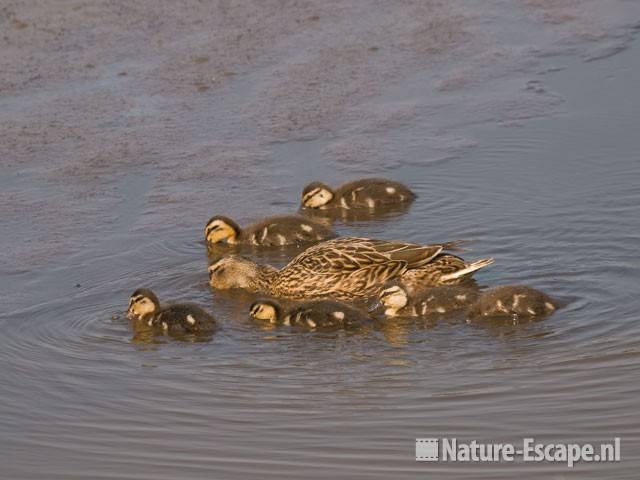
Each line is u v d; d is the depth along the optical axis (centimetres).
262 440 1212
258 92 2236
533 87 2236
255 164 1986
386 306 1480
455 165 1956
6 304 1543
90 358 1398
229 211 1838
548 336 1405
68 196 1873
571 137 2025
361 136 2075
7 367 1377
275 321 1485
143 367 1370
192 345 1426
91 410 1281
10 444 1223
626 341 1383
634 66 2311
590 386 1291
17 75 2294
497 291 1466
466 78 2283
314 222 1770
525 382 1303
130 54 2381
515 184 1869
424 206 1830
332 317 1453
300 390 1305
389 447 1192
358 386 1309
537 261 1619
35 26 2489
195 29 2494
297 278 1582
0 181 1928
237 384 1325
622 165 1900
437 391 1291
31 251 1700
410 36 2472
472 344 1399
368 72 2311
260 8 2598
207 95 2223
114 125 2111
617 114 2102
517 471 1151
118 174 1948
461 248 1680
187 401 1291
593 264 1594
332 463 1170
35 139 2064
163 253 1706
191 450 1200
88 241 1734
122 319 1502
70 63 2338
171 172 1958
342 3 2641
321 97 2214
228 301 1566
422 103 2189
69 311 1525
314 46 2422
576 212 1750
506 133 2059
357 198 1836
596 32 2481
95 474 1166
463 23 2531
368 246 1598
